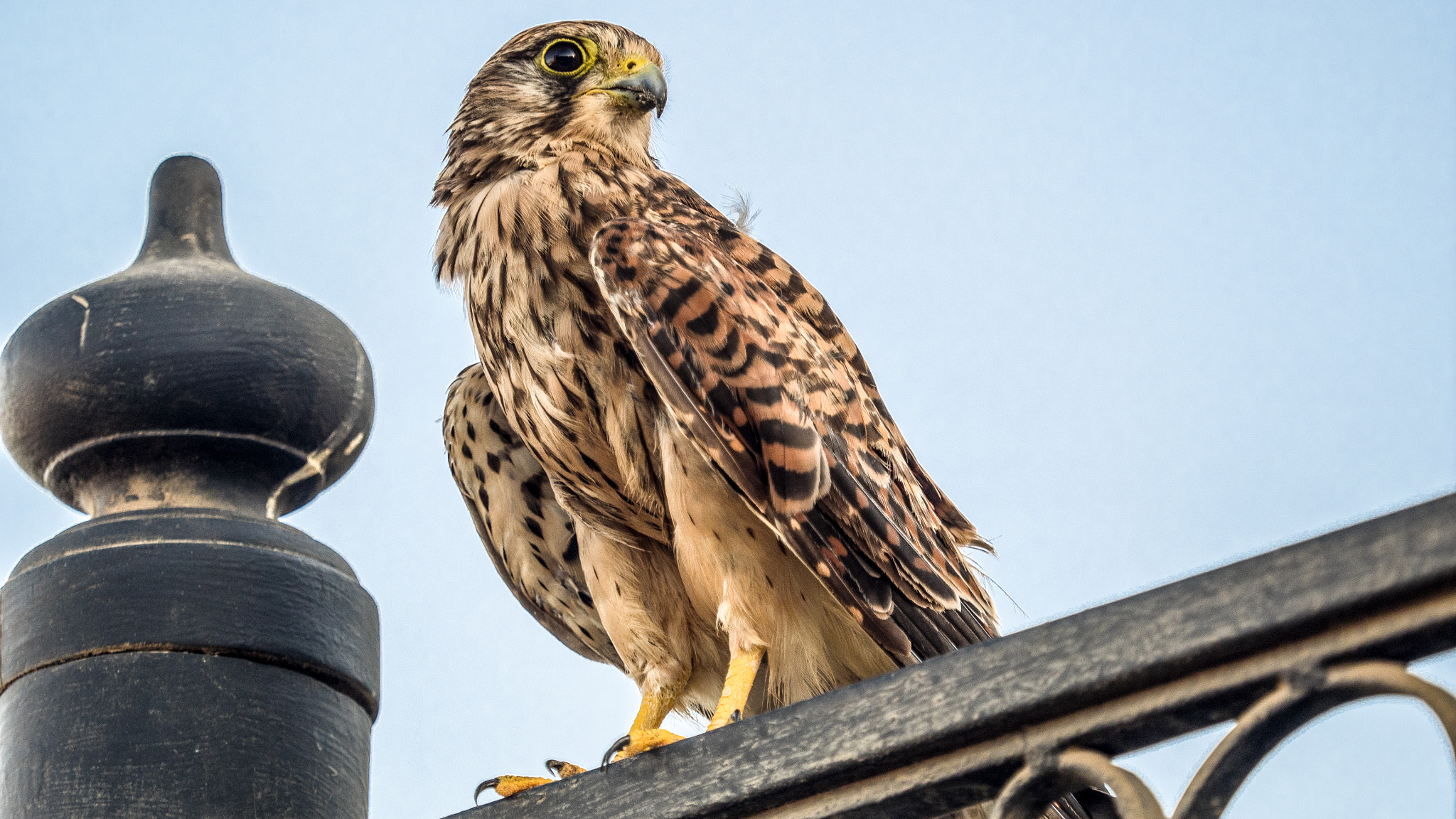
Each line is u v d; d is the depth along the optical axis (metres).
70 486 5.89
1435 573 3.31
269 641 5.47
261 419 5.77
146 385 5.67
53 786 5.16
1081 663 3.79
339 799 5.50
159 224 6.18
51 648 5.36
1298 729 3.56
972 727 3.91
